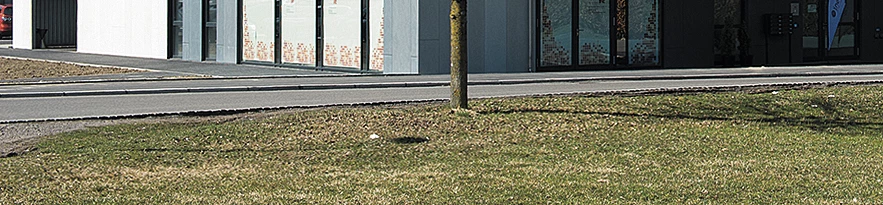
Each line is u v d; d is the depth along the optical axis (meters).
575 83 19.33
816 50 27.42
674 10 24.67
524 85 18.89
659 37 24.52
